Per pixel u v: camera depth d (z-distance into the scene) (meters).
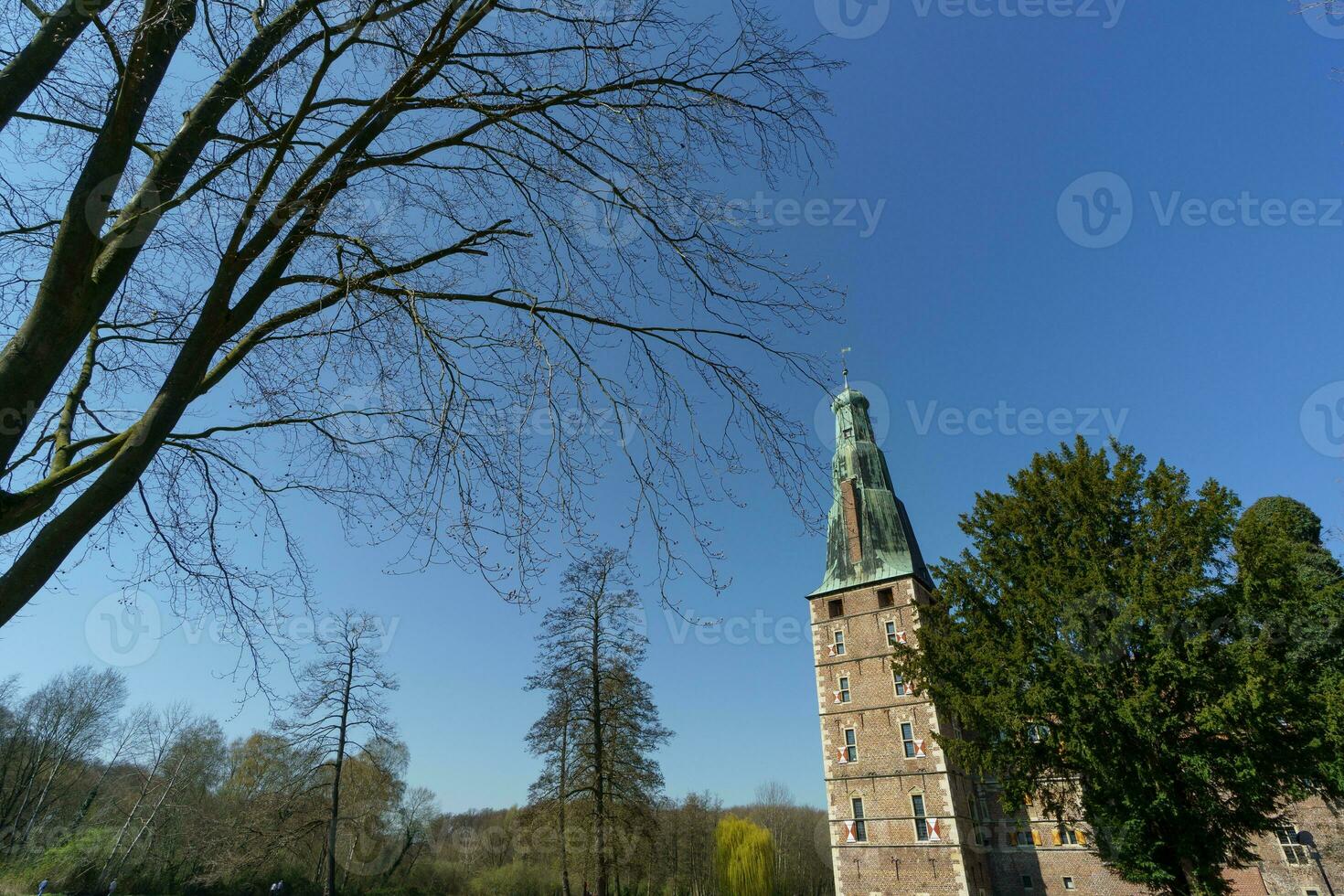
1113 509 18.08
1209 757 14.95
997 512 19.86
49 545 3.71
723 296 6.40
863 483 47.09
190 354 4.32
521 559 5.81
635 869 28.08
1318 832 31.20
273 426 6.95
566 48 5.91
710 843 60.78
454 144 5.77
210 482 6.96
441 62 5.38
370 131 5.26
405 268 5.80
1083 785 16.80
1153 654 15.70
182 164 4.52
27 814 42.28
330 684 26.73
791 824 74.88
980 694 18.58
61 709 43.72
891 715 38.62
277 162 4.80
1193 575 15.85
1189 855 15.09
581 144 6.09
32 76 4.09
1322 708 14.53
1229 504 16.48
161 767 40.34
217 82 4.74
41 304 3.86
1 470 3.64
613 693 28.78
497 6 5.63
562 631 29.75
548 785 28.45
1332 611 15.59
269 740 26.52
